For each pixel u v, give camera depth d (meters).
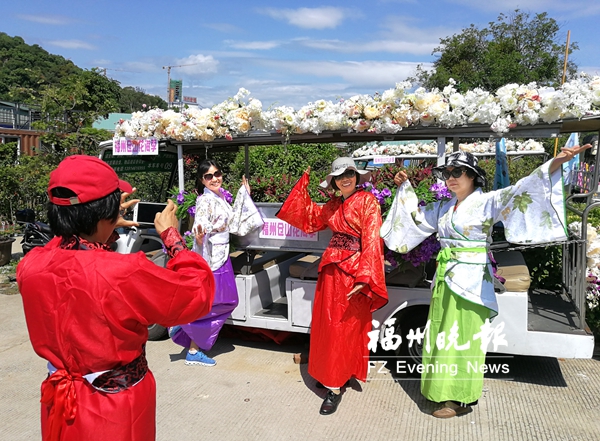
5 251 8.25
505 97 3.39
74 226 1.69
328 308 3.48
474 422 3.26
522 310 3.50
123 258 1.63
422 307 3.93
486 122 3.46
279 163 9.55
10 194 10.31
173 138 4.56
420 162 7.96
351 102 3.76
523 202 3.02
